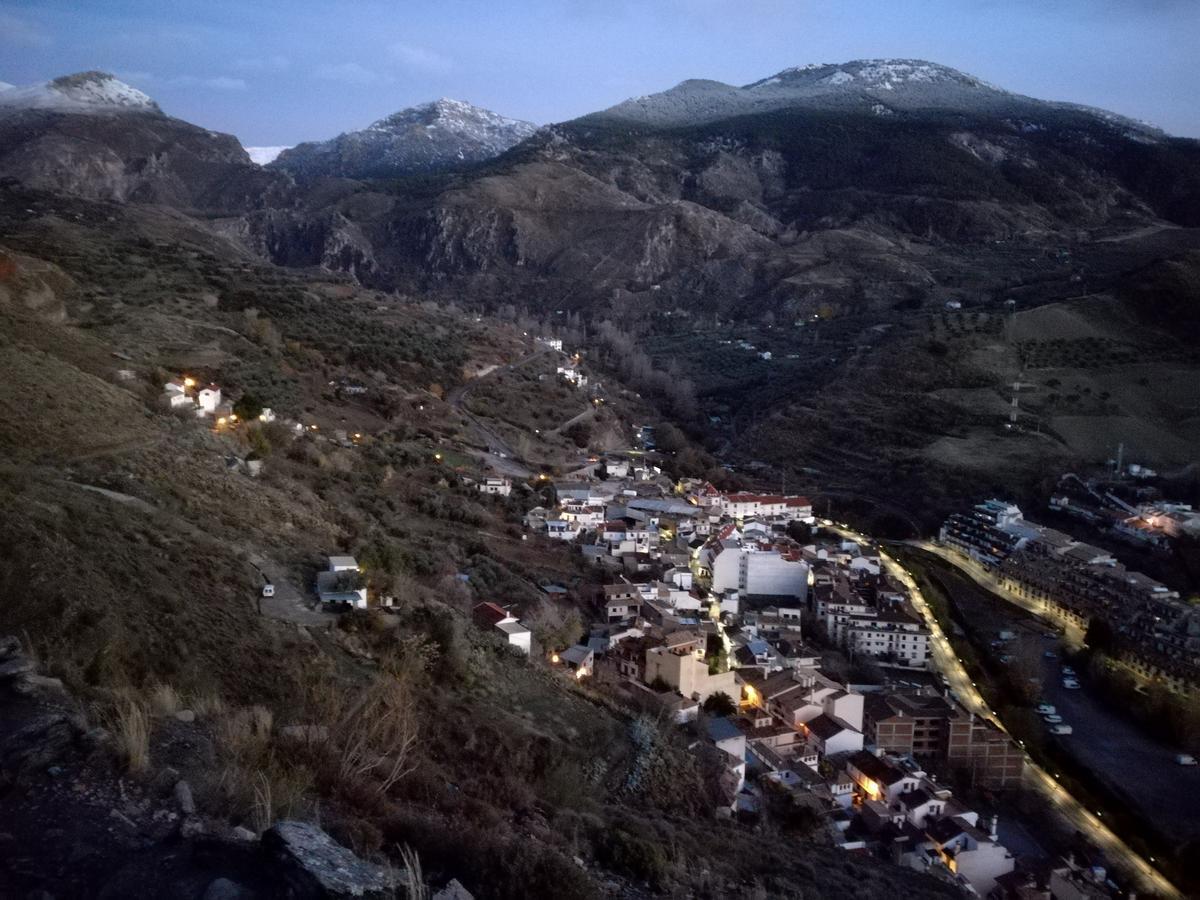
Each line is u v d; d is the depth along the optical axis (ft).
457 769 91.40
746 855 109.60
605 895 71.92
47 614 81.76
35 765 47.06
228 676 91.30
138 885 39.01
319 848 41.52
